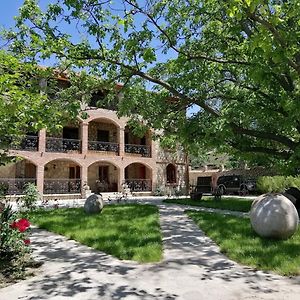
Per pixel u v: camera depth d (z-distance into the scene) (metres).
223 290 5.04
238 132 11.91
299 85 10.64
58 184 27.25
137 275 5.79
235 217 12.67
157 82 10.60
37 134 25.44
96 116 27.89
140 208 16.17
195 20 10.59
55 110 7.86
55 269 6.18
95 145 28.91
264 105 11.54
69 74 10.89
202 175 38.66
